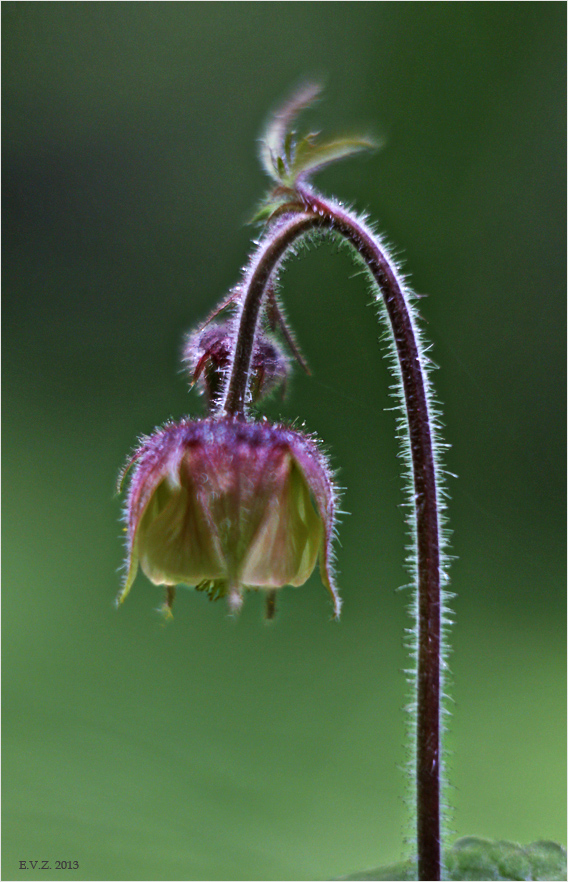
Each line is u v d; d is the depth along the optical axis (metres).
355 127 0.26
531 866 0.26
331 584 0.25
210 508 0.25
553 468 0.46
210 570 0.25
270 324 0.26
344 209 0.26
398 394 0.26
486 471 0.46
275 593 0.26
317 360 0.45
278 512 0.25
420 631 0.25
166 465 0.25
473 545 0.44
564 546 0.44
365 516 0.42
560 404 0.48
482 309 0.50
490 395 0.48
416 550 0.26
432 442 0.26
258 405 0.26
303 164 0.26
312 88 0.26
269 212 0.26
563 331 0.49
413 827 0.26
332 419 0.43
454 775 0.31
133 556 0.25
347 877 0.26
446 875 0.26
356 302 0.46
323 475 0.25
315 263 0.47
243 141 0.61
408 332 0.26
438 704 0.25
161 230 0.60
